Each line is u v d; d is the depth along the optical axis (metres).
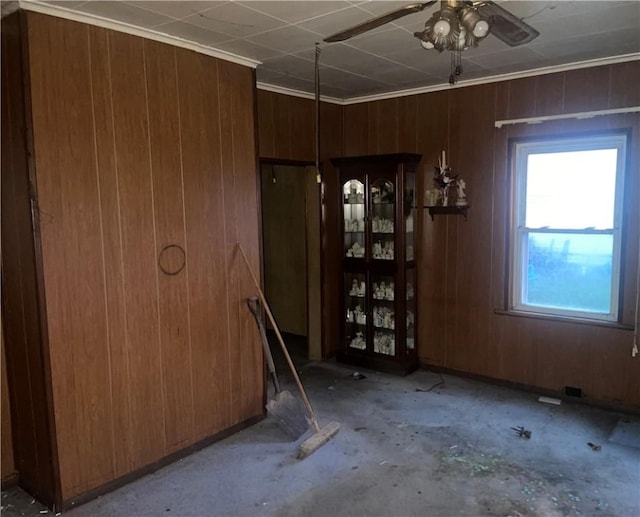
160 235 2.96
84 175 2.60
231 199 3.36
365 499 2.67
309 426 3.49
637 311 3.56
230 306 3.41
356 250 4.77
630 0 2.48
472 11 1.80
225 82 3.28
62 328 2.57
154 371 2.98
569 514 2.51
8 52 2.42
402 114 4.57
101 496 2.76
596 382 3.78
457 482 2.81
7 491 2.86
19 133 2.42
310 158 4.62
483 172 4.17
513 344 4.15
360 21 2.69
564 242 3.89
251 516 2.55
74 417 2.64
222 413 3.39
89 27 2.57
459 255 4.38
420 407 3.85
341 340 4.93
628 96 3.48
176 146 3.01
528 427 3.47
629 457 3.05
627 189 3.53
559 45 3.21
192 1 2.38
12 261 2.64
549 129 3.82
